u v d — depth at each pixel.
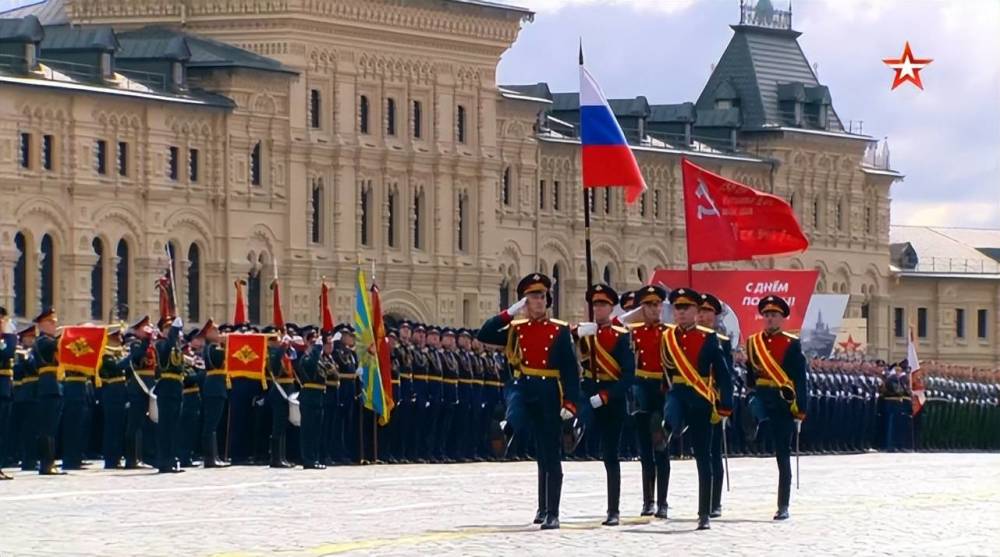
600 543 48.50
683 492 66.31
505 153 157.25
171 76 133.12
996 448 132.62
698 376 53.47
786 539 50.31
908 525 54.31
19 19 125.62
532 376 51.56
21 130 123.38
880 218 193.88
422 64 149.12
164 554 44.78
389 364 81.38
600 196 166.62
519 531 50.84
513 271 159.00
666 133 176.00
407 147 148.25
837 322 118.69
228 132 135.25
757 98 183.50
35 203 124.12
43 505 55.66
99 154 127.75
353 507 56.72
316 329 82.06
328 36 141.75
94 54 128.88
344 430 81.62
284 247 139.25
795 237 73.88
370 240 146.25
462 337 86.69
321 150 141.50
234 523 51.34
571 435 51.69
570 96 171.50
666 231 172.38
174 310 89.38
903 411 116.62
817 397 109.94
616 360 53.47
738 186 73.38
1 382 69.00
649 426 55.25
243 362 77.19
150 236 130.50
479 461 87.00
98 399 78.31
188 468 74.50
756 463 90.38
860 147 189.62
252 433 77.88
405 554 45.38
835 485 71.50
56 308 125.81
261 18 139.25
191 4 140.12
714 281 86.62
